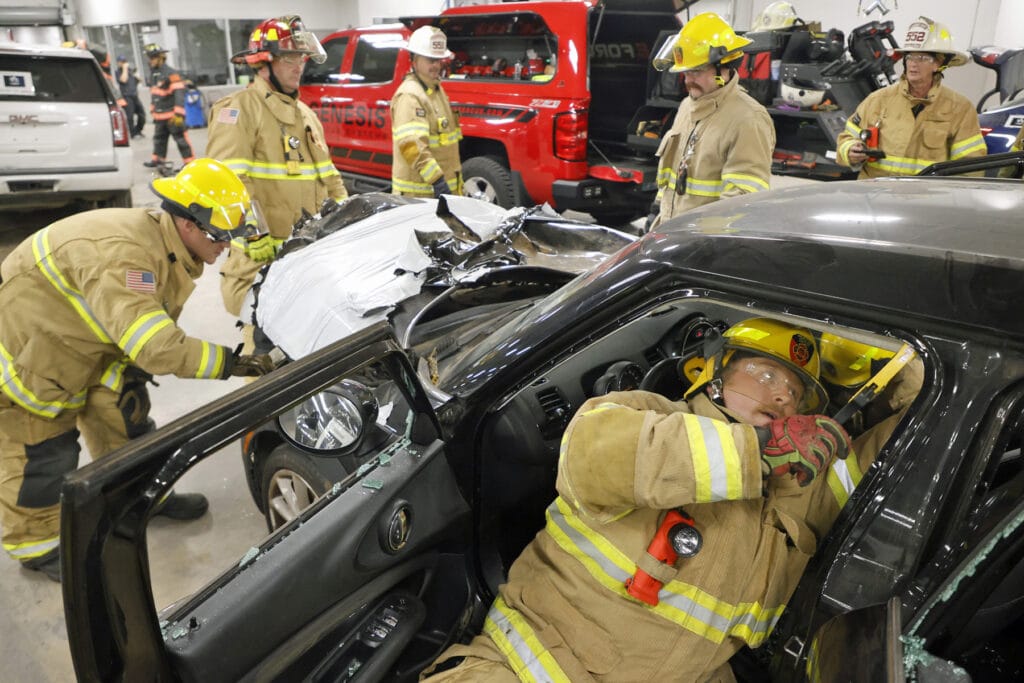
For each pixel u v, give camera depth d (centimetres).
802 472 104
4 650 226
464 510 151
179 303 240
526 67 578
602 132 652
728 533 114
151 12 1664
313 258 271
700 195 323
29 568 261
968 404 92
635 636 116
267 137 355
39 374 227
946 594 89
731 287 119
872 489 99
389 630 137
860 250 108
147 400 265
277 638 119
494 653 126
